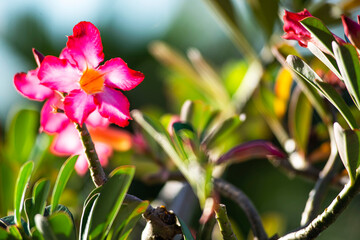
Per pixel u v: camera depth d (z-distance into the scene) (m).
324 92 0.59
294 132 0.84
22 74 0.62
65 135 0.82
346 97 0.85
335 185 0.75
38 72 0.59
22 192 0.60
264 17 0.87
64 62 0.59
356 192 0.58
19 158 0.85
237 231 0.88
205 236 0.66
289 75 0.86
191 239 0.59
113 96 0.59
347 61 0.56
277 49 0.70
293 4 0.86
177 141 0.67
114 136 0.86
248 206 0.70
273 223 0.91
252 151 0.72
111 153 0.87
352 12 0.85
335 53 0.56
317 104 0.72
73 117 0.59
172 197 0.86
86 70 0.59
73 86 0.59
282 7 0.86
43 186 0.60
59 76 0.59
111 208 0.57
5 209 0.79
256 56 0.90
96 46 0.59
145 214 0.61
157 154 0.86
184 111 0.74
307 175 0.83
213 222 0.66
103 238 0.58
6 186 0.79
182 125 0.66
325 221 0.59
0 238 0.57
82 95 0.59
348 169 0.58
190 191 0.86
